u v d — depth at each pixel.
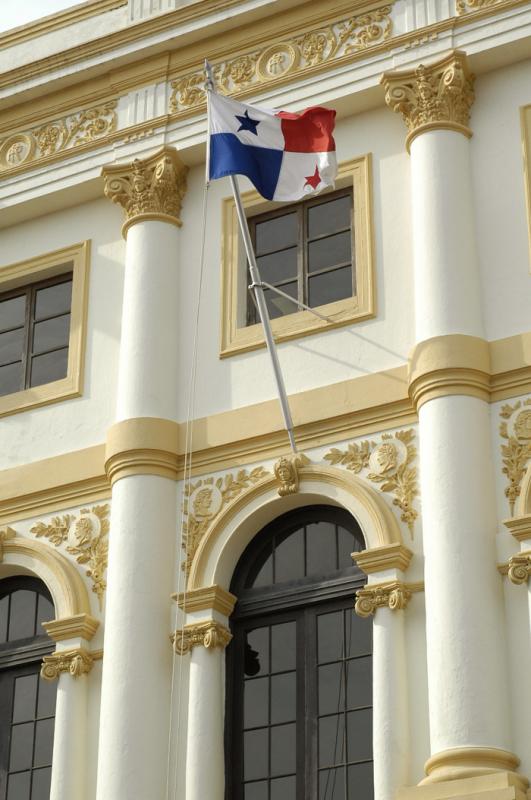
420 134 21.75
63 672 21.11
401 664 19.27
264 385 21.62
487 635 18.77
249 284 22.59
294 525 20.95
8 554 22.30
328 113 21.11
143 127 23.72
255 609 20.67
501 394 20.16
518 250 20.89
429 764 18.33
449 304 20.52
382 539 19.91
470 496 19.45
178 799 19.81
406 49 22.38
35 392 23.25
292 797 19.58
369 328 21.31
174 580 21.05
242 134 21.03
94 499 22.14
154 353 22.19
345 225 22.36
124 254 23.61
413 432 20.48
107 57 24.22
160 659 20.58
